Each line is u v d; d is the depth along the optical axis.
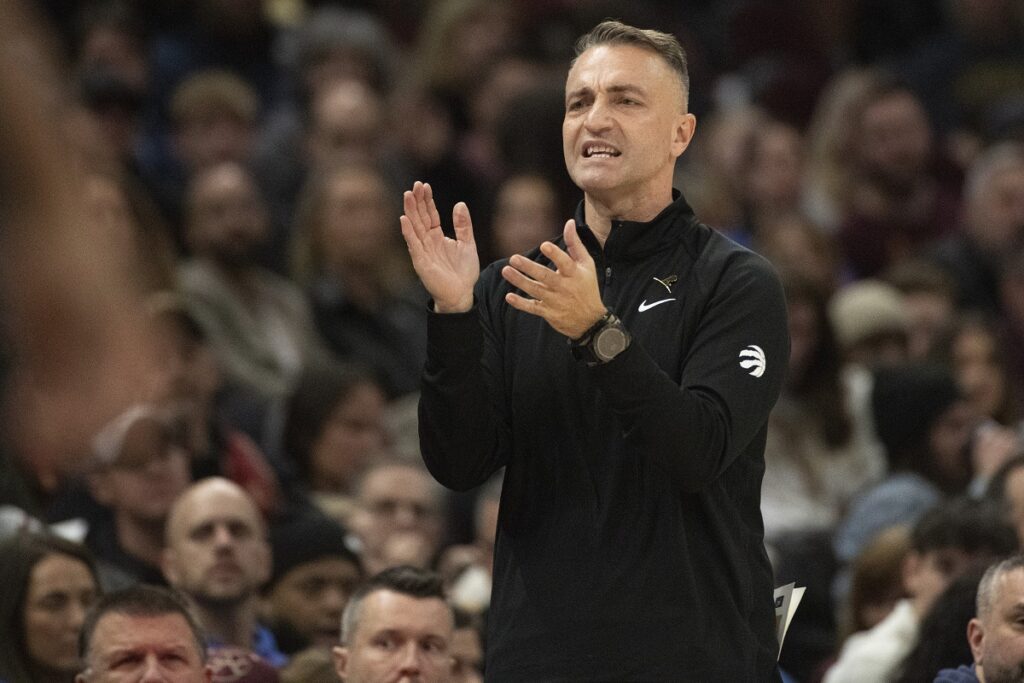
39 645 16.44
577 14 37.59
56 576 16.56
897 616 19.28
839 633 21.34
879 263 34.06
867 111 34.94
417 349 28.80
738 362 10.16
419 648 15.57
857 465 26.94
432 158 33.44
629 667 10.01
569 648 10.12
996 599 14.67
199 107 32.25
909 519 23.41
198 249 27.69
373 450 24.59
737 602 10.34
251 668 16.67
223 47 35.94
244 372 26.53
